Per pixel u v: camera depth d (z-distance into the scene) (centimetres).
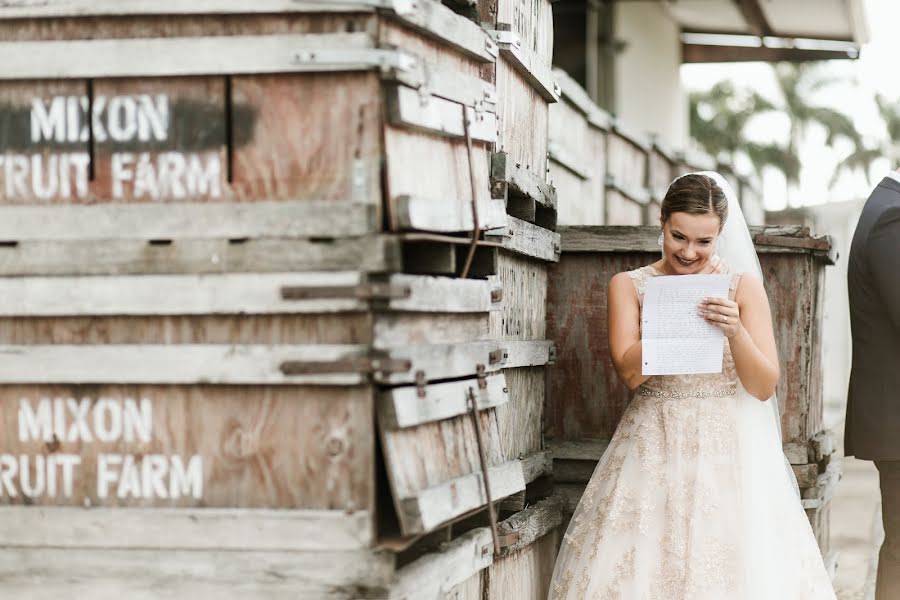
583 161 707
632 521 360
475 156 328
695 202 346
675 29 1719
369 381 265
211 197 272
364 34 264
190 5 270
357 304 261
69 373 275
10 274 277
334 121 267
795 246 438
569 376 455
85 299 273
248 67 269
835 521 702
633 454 367
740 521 350
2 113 280
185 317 272
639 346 360
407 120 271
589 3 1423
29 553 277
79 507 276
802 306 445
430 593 289
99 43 274
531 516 385
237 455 272
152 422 275
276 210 267
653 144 987
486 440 325
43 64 276
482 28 339
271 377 267
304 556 267
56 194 278
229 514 269
